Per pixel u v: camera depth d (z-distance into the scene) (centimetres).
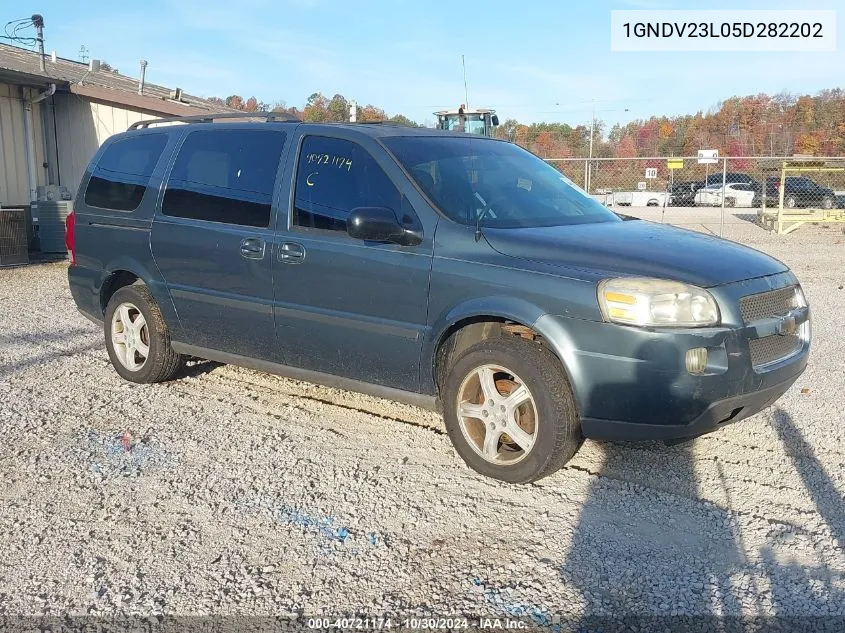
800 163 2209
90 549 351
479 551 349
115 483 418
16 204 1452
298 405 548
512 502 397
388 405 551
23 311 895
